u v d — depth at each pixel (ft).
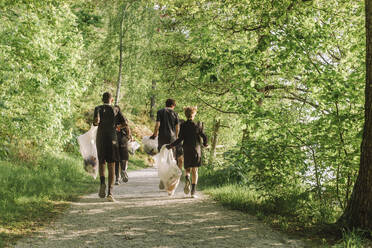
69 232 13.80
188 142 22.30
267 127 19.90
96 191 26.94
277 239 12.86
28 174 26.99
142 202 20.52
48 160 36.01
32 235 13.29
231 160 20.48
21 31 24.29
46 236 13.19
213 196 22.86
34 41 24.53
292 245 12.08
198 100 52.95
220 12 39.45
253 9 30.37
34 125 29.35
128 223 15.29
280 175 18.49
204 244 12.24
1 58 21.47
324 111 20.01
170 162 22.48
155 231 13.97
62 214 17.11
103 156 20.93
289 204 17.48
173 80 52.85
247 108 20.36
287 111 20.66
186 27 48.49
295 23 24.25
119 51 59.77
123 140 31.12
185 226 14.78
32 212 17.01
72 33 34.60
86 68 35.12
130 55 57.98
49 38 29.37
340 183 18.16
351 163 17.08
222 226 14.79
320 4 33.19
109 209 18.38
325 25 25.96
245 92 20.54
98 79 58.59
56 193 23.02
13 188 21.12
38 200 19.70
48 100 29.58
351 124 17.76
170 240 12.73
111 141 21.07
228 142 72.84
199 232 13.82
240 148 20.25
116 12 58.85
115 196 23.17
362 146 13.43
